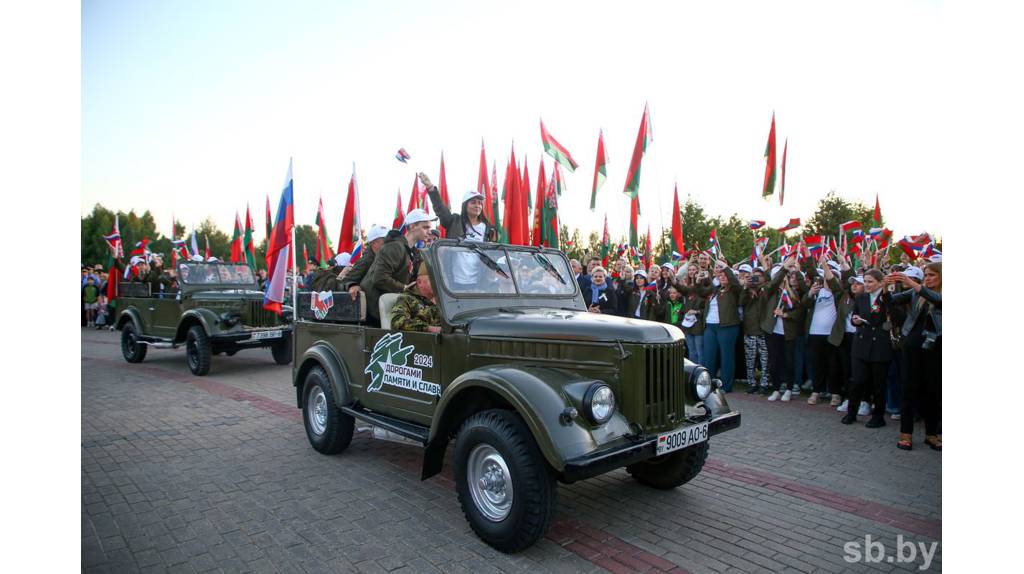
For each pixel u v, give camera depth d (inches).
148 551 140.0
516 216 392.8
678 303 353.4
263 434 243.6
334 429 206.7
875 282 241.9
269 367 421.1
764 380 324.8
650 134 437.7
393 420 182.7
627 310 384.8
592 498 171.8
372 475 193.3
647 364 142.9
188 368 415.8
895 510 164.4
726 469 197.9
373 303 209.3
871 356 247.4
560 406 130.5
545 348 154.3
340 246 388.5
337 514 161.5
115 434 243.0
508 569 131.1
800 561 135.0
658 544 143.3
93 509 164.7
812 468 199.5
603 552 139.2
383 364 190.2
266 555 137.9
